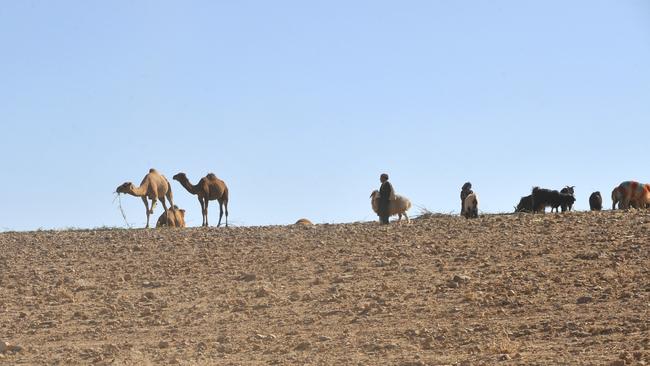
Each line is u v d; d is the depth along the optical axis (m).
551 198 59.94
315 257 45.53
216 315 36.19
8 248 53.41
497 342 28.89
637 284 34.44
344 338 31.22
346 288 38.69
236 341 31.97
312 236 51.97
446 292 36.41
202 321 35.38
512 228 48.94
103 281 43.47
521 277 37.62
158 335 33.75
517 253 42.19
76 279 44.09
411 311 34.22
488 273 39.00
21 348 32.38
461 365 26.16
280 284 40.62
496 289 36.09
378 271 41.38
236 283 41.34
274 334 32.72
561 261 39.81
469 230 49.62
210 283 41.69
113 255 49.38
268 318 35.19
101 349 31.81
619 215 50.94
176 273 44.16
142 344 32.41
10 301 40.59
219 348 31.02
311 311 35.66
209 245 50.91
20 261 49.28
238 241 51.72
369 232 51.84
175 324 35.19
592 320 30.47
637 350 26.22
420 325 32.25
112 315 37.16
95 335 34.25
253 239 52.16
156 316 36.59
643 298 32.38
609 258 39.28
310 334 32.25
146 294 39.72
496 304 33.97
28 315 37.88
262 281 41.38
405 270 41.03
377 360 27.86
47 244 54.09
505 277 37.94
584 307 32.28
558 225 48.56
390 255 44.19
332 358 28.59
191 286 41.34
